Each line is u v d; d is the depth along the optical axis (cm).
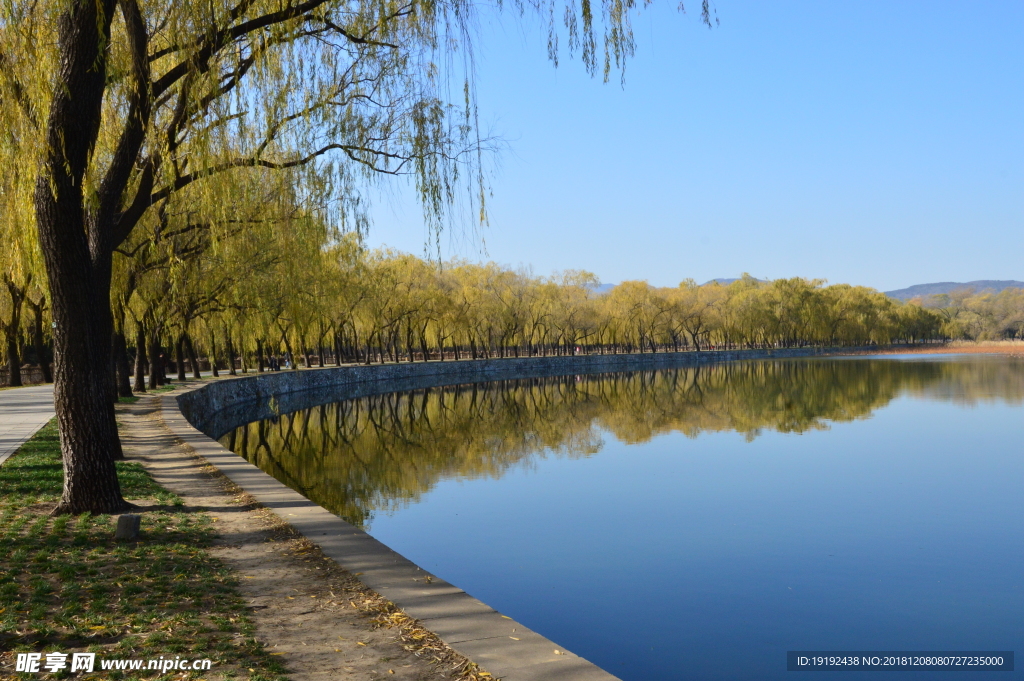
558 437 3114
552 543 1457
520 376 7794
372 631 626
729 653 948
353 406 4384
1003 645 991
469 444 2916
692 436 3112
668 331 10062
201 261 2584
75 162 976
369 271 4612
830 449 2730
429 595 714
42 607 649
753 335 11062
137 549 856
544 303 8350
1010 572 1291
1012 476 2184
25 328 4397
